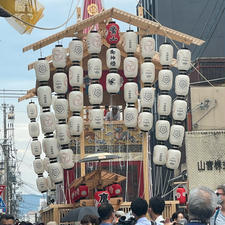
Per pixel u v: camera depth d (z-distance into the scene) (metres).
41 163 29.00
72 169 28.05
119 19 26.52
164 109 25.52
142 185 27.89
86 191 24.31
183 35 26.58
